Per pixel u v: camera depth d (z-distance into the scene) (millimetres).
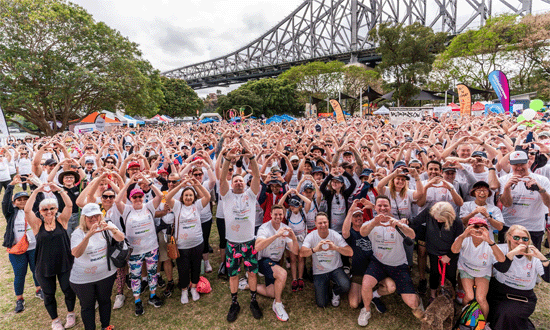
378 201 3336
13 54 18203
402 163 3883
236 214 3508
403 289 3299
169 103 48750
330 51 82500
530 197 3576
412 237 3215
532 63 27109
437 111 19297
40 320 3479
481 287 2947
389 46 32062
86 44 20922
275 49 95188
